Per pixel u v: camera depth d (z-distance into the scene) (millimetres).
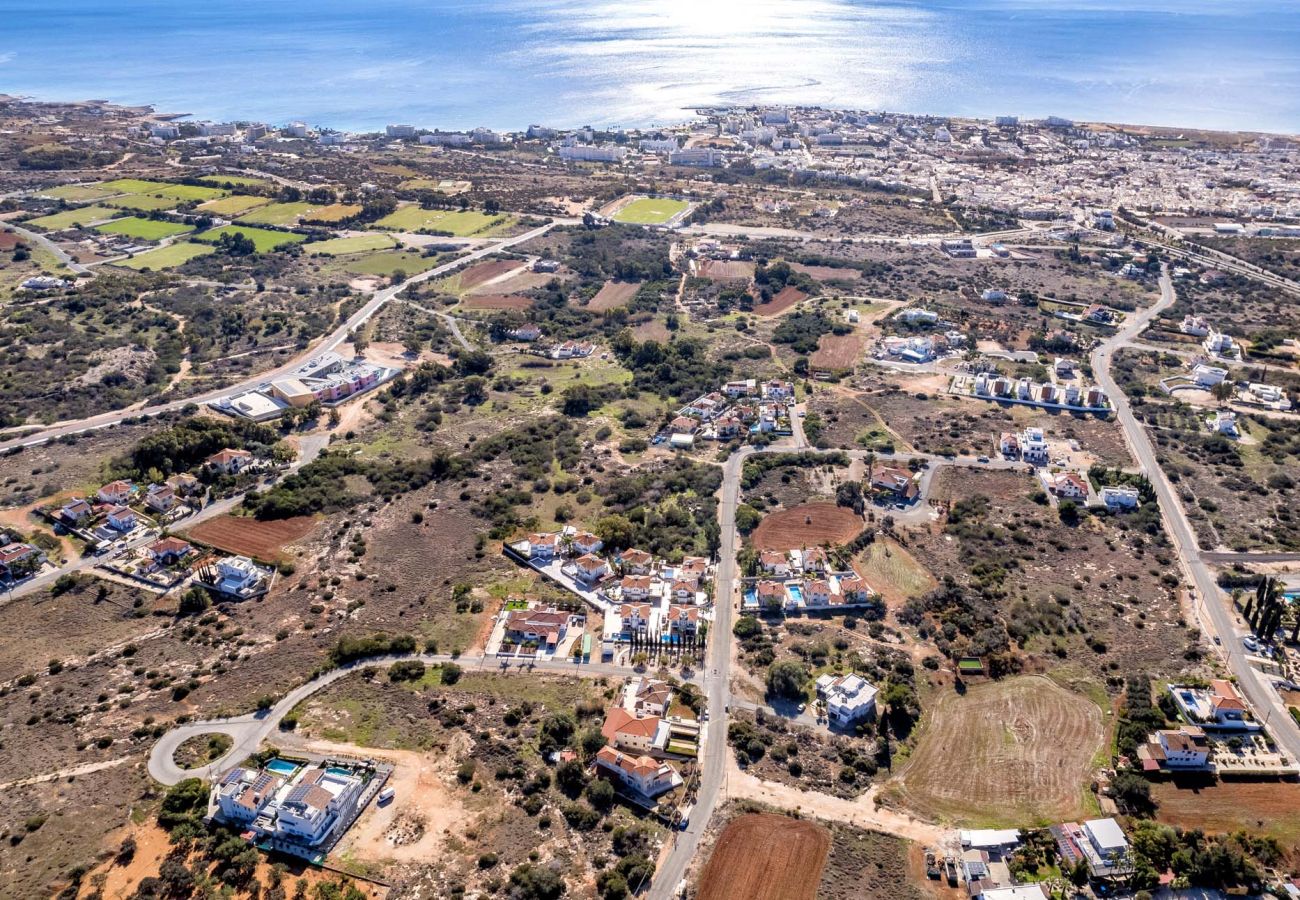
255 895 101062
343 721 126938
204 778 117000
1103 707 132625
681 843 108750
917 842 109688
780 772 120000
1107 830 108750
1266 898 103750
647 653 142375
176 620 151375
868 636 147500
